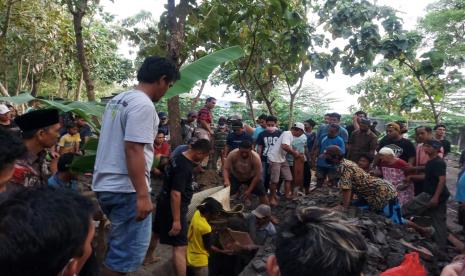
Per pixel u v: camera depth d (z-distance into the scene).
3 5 12.77
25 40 14.41
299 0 10.20
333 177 8.08
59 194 1.12
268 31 9.48
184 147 4.88
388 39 9.62
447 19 15.91
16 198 1.08
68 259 1.07
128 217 2.70
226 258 4.60
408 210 5.84
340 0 9.51
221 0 7.89
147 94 2.77
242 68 11.98
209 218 4.57
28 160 2.80
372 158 7.09
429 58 9.83
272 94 19.39
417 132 7.09
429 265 4.75
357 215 5.39
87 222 1.14
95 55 18.77
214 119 21.62
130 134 2.54
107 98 4.85
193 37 7.91
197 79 4.08
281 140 7.62
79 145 7.94
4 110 6.77
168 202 4.28
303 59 10.83
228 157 6.67
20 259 0.98
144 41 8.99
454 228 7.00
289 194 7.98
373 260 4.40
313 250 1.20
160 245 5.63
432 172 5.74
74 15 6.86
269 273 1.36
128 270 2.74
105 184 2.67
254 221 4.95
